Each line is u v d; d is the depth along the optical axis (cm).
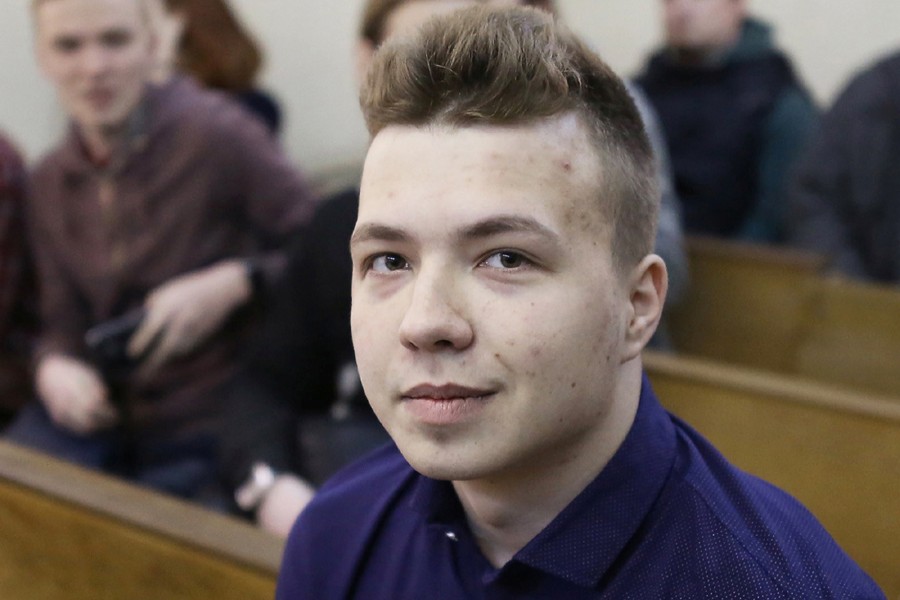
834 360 207
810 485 141
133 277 191
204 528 103
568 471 58
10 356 213
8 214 203
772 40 264
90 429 185
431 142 52
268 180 194
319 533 73
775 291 214
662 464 60
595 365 54
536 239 51
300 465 154
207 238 193
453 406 52
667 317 226
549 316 51
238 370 170
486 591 60
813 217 234
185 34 243
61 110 268
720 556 56
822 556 59
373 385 55
